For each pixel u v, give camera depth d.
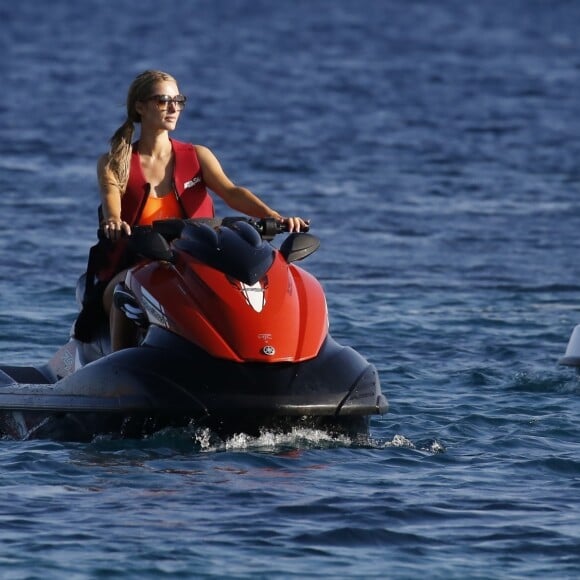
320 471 24.89
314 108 129.38
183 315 26.56
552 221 71.12
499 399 33.16
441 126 118.00
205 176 29.53
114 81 151.75
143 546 20.36
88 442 26.50
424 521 22.05
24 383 29.70
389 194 79.88
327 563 19.89
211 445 25.86
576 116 128.00
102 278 29.19
